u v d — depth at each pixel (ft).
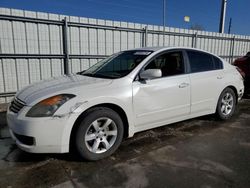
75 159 9.94
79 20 23.15
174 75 12.32
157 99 11.42
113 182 8.24
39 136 8.75
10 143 11.78
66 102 9.01
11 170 9.08
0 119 16.10
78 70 24.17
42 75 22.31
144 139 12.22
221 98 14.76
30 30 20.89
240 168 9.16
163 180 8.34
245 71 22.43
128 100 10.41
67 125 8.96
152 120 11.48
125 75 10.87
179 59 12.85
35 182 8.24
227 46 38.37
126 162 9.70
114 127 10.19
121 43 26.50
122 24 26.02
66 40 22.61
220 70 14.74
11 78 20.80
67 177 8.57
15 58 20.65
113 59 13.34
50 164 9.53
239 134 12.99
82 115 9.37
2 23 19.53
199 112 13.70
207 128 13.96
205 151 10.76
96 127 9.70
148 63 11.57
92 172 8.91
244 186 7.94
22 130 8.86
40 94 9.38
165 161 9.78
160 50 12.33
